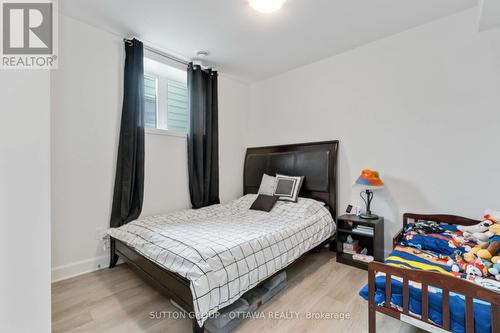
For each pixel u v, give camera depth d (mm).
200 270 1393
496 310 988
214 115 3482
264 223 2363
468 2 2082
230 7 2113
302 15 2240
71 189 2264
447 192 2307
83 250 2336
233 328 1538
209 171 3383
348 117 2967
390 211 2643
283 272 2096
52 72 2135
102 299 1884
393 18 2311
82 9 2129
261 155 3783
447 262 1585
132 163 2559
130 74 2570
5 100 859
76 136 2287
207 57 3111
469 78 2191
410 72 2510
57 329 1535
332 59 3100
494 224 1729
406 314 1231
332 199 3014
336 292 1983
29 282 912
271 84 3795
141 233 2043
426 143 2420
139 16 2238
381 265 1316
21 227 892
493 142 2086
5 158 855
